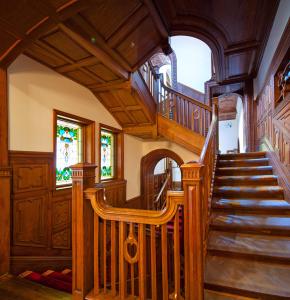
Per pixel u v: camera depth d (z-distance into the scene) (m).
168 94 4.59
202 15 3.25
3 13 1.68
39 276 2.26
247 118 5.29
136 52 3.00
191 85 6.90
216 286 1.59
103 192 1.71
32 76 2.63
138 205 5.52
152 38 2.96
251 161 3.53
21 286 1.88
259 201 2.66
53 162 2.89
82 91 3.54
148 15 2.55
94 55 2.60
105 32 2.41
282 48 2.75
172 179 8.05
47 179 2.79
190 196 1.34
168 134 4.52
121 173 4.80
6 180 2.15
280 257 1.79
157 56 6.80
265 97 3.98
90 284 1.66
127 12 2.32
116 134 4.80
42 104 2.76
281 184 2.82
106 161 4.52
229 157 3.89
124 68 3.20
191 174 1.35
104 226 1.62
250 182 3.05
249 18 3.28
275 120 3.17
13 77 2.37
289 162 2.56
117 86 3.50
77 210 1.64
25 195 2.46
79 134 3.75
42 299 1.68
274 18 3.17
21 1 1.65
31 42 2.08
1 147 2.15
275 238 2.12
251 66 4.68
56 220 2.90
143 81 3.92
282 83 2.87
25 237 2.43
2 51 2.03
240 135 7.97
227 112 8.98
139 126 4.68
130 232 1.51
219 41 3.87
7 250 2.13
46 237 2.72
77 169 1.65
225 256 1.93
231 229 2.24
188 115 4.50
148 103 4.23
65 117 3.21
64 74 3.13
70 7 1.83
